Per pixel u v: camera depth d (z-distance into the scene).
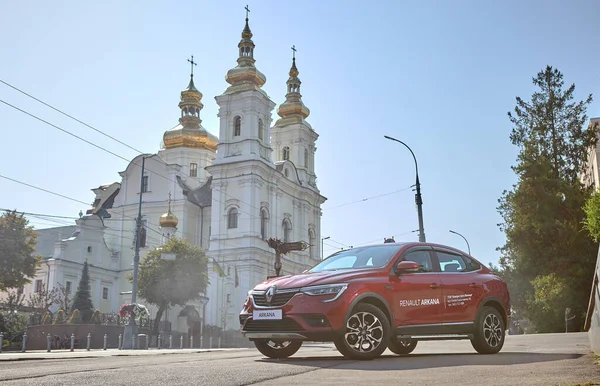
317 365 7.45
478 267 10.27
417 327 8.89
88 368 7.54
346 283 8.34
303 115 76.75
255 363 7.84
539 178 38.66
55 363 8.92
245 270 59.88
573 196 38.25
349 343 8.21
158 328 52.62
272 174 64.94
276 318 8.38
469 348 14.26
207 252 61.81
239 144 63.91
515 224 40.16
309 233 72.38
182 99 79.44
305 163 74.31
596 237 10.29
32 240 52.84
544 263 38.41
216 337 56.88
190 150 76.50
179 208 66.94
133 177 70.62
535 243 38.25
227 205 62.62
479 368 6.84
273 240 41.06
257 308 8.63
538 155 40.62
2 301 58.28
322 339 8.19
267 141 66.38
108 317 49.59
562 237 37.34
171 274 51.31
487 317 9.84
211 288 60.75
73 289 62.38
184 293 51.59
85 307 58.59
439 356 9.05
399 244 9.54
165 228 63.34
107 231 69.75
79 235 64.19
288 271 66.19
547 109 45.00
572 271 36.84
